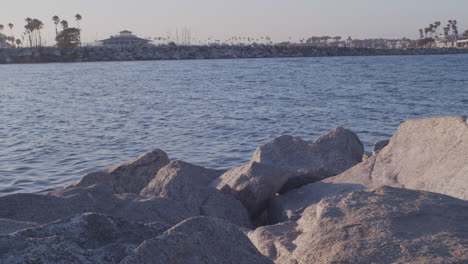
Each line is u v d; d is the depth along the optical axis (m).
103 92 39.81
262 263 3.27
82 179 8.61
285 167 9.17
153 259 2.88
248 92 37.66
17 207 5.68
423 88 39.25
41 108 28.30
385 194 4.59
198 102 30.44
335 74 62.81
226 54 154.50
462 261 3.34
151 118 23.00
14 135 18.67
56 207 5.86
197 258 3.04
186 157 14.22
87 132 19.08
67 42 144.62
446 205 4.27
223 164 13.31
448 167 6.72
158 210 6.47
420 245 3.61
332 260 3.62
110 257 3.02
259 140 16.98
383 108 26.41
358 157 10.65
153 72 74.94
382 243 3.68
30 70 90.25
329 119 22.25
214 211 7.70
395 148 8.12
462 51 190.38
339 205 4.43
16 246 2.92
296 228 5.28
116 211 6.31
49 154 14.88
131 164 9.09
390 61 112.31
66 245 2.95
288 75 61.69
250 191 8.26
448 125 7.29
